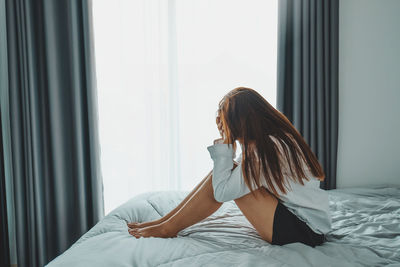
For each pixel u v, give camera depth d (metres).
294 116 1.98
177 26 2.04
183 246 0.89
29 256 1.85
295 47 1.93
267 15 2.08
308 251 0.85
